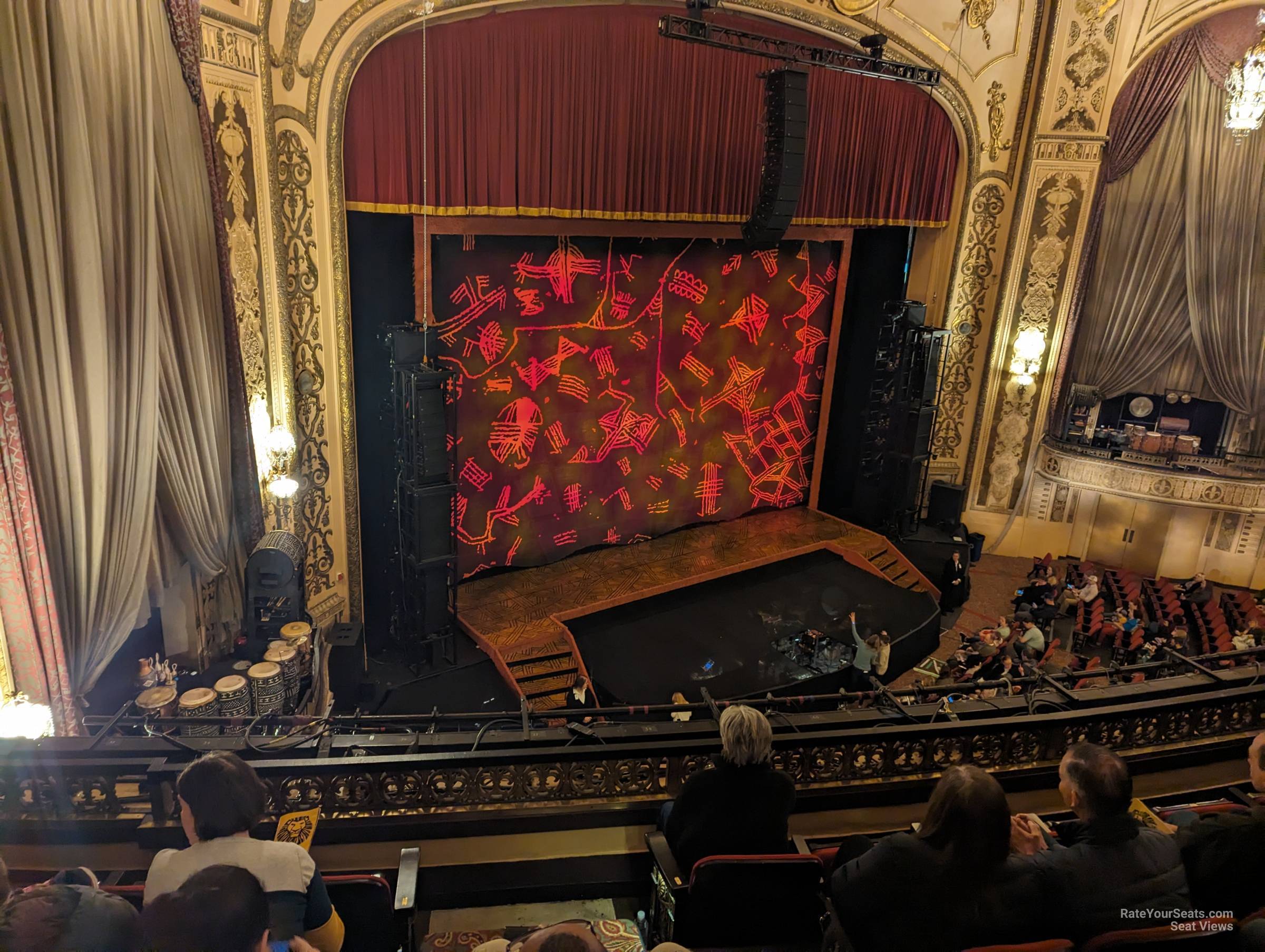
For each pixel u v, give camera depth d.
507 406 13.91
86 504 6.72
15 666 6.06
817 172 14.71
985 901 2.66
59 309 6.14
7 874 2.27
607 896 3.98
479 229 12.34
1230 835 2.82
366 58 10.68
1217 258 16.22
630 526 16.20
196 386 8.16
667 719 11.29
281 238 10.25
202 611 9.09
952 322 17.86
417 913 3.83
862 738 4.17
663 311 15.16
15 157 5.73
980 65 15.78
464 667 12.52
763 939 3.38
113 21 6.55
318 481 11.66
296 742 4.02
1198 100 15.65
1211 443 17.22
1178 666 5.32
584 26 11.89
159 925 1.88
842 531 17.67
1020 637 13.66
